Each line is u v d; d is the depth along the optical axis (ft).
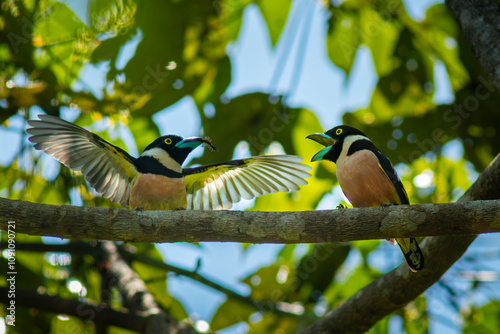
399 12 38.73
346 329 32.07
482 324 37.42
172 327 34.40
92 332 40.16
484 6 31.12
